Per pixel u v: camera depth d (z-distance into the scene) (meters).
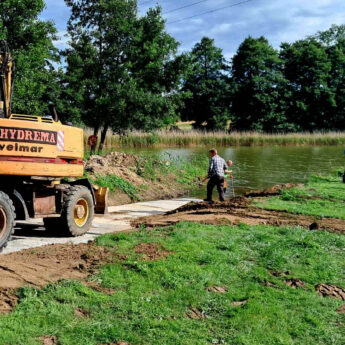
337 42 84.12
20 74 16.53
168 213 12.31
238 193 18.16
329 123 76.69
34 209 8.66
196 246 7.21
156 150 36.62
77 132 9.25
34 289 5.10
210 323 4.84
